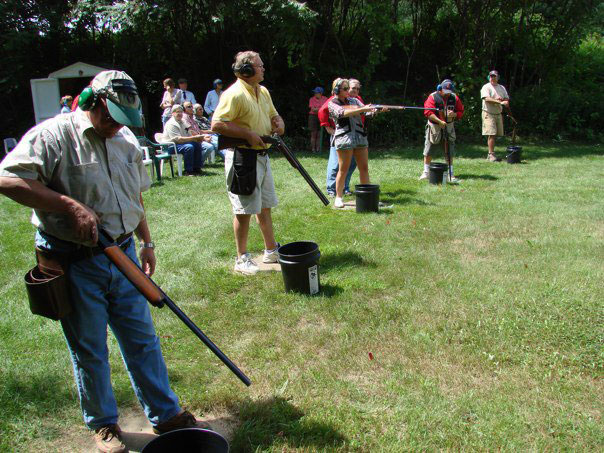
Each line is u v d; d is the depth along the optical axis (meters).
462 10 15.75
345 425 2.75
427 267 4.93
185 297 4.47
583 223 6.30
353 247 5.57
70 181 2.31
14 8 14.41
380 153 13.37
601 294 4.18
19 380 3.21
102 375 2.50
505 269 4.82
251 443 2.66
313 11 13.59
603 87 17.22
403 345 3.53
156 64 16.16
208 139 9.98
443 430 2.69
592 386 3.03
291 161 4.62
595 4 16.08
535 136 15.66
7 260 5.43
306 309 4.13
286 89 15.08
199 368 3.35
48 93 14.05
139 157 2.61
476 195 7.96
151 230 6.45
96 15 14.06
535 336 3.57
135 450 2.67
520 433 2.65
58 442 2.75
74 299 2.38
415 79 17.59
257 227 6.43
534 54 16.66
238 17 13.92
